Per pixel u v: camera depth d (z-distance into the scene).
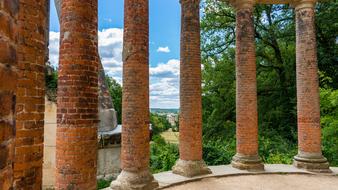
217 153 19.47
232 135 26.50
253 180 13.75
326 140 19.81
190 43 14.35
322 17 24.45
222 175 14.27
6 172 1.63
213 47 29.36
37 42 4.94
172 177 13.52
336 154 18.97
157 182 11.85
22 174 4.59
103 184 14.74
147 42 11.71
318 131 15.84
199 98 14.37
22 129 4.62
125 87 11.48
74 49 7.71
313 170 15.34
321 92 19.64
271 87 28.28
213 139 27.56
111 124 17.22
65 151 7.73
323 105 19.30
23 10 4.69
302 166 15.74
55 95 14.91
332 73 24.62
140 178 11.17
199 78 14.45
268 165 16.81
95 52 8.11
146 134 11.52
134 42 11.38
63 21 7.90
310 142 15.79
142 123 11.39
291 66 27.16
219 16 29.08
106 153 15.84
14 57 1.73
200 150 14.32
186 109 14.24
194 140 14.15
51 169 14.42
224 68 28.84
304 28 16.27
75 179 7.70
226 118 28.80
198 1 14.70
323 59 24.30
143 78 11.46
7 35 1.63
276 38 27.72
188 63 14.32
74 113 7.68
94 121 8.12
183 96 14.38
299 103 16.30
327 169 15.43
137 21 11.42
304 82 16.09
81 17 7.78
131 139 11.27
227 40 29.17
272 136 24.62
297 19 16.69
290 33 26.77
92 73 7.99
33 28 4.84
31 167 4.76
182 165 14.05
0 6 1.56
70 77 7.71
